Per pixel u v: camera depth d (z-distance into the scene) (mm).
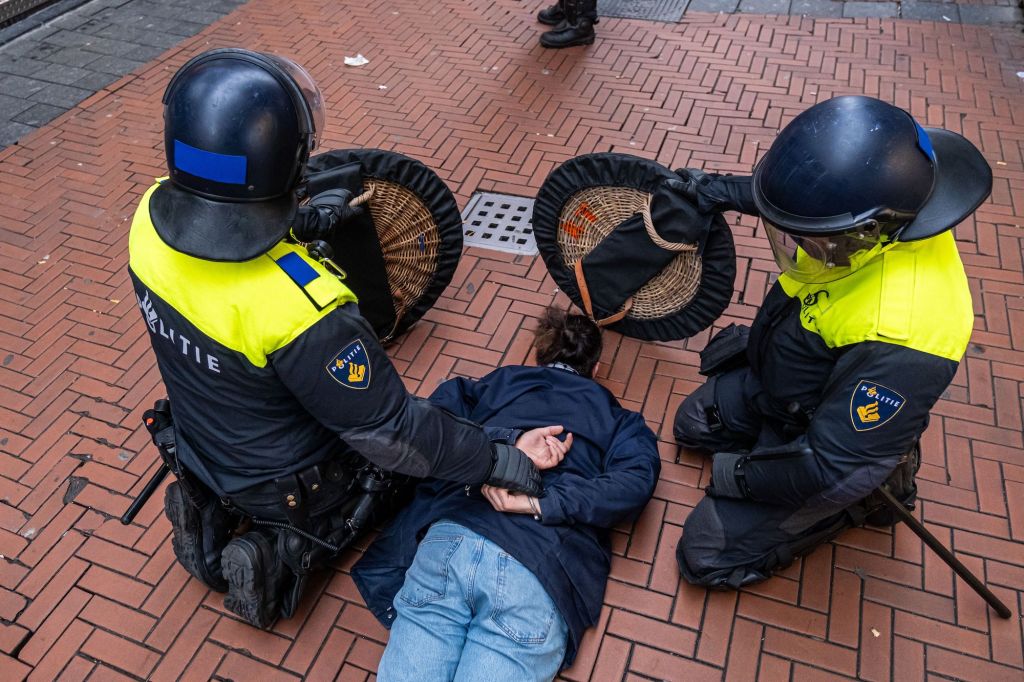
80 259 3873
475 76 4973
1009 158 4008
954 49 4855
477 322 3406
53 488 2889
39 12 5930
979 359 3082
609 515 2350
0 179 4398
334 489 2264
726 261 2695
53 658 2436
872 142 1633
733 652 2332
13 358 3387
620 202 2846
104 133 4734
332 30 5605
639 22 5414
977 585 2254
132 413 3139
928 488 2684
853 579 2469
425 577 2201
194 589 2568
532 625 2119
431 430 1965
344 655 2395
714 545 2352
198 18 5879
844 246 1703
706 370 2758
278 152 1644
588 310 3072
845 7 5371
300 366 1775
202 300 1759
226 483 2137
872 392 1796
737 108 4500
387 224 2951
